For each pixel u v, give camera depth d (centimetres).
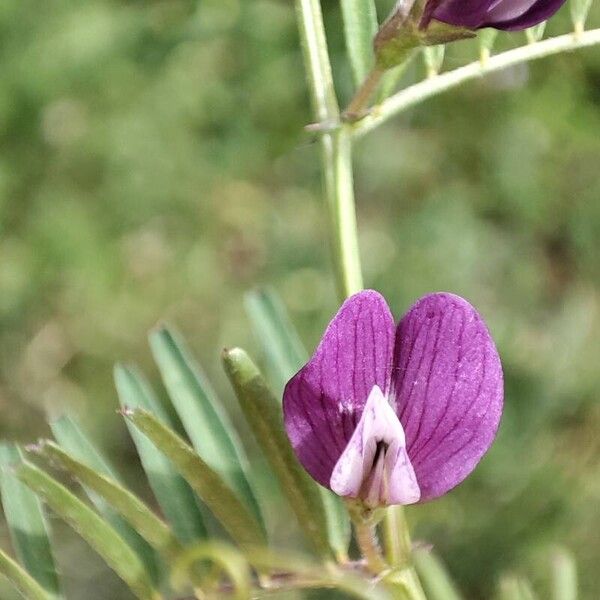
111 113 25
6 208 25
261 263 26
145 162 25
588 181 25
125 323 25
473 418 9
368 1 11
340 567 10
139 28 24
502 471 20
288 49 24
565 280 25
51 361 25
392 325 9
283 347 12
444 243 25
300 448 9
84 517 9
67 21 25
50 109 25
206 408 11
